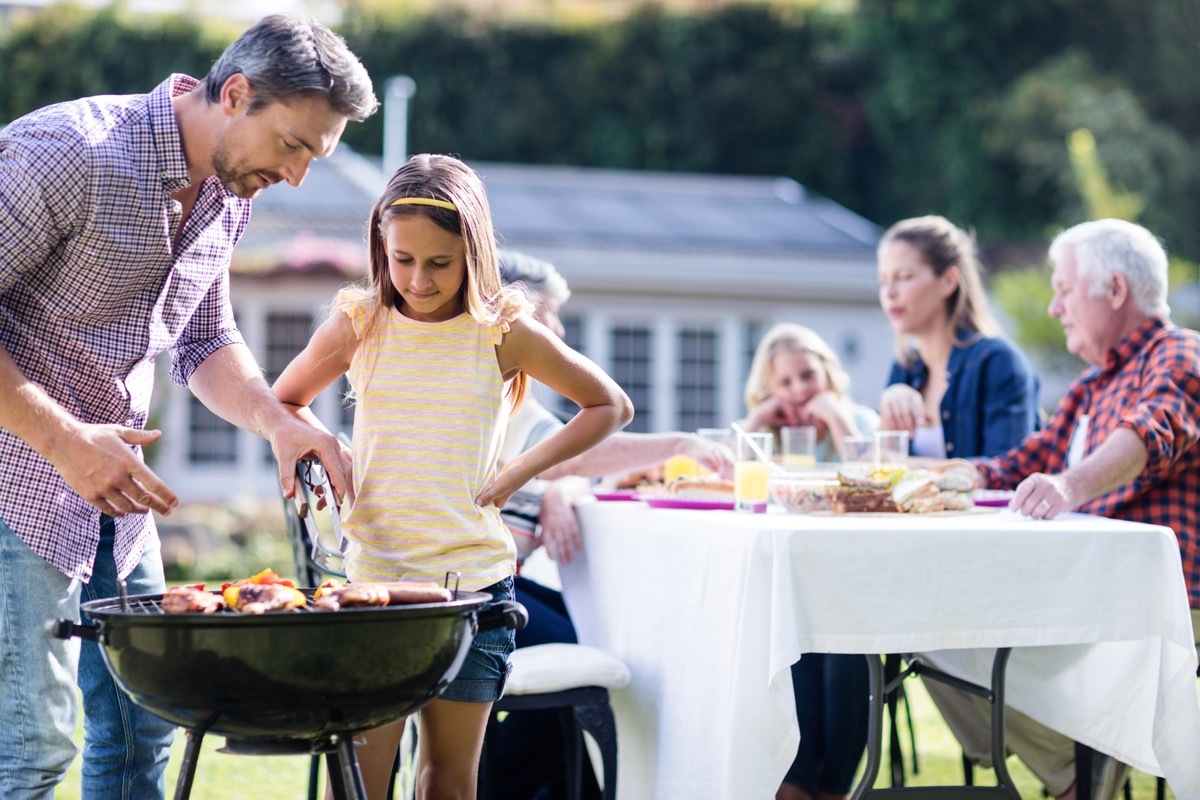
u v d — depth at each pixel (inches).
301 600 73.7
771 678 92.2
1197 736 100.3
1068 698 107.8
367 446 87.7
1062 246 131.6
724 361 527.8
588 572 128.1
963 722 129.7
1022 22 946.7
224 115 83.3
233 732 70.6
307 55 82.0
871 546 95.6
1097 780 108.4
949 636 96.9
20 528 85.3
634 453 131.2
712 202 628.7
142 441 82.4
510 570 87.7
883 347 543.8
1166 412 114.9
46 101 810.2
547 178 643.5
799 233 564.7
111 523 93.9
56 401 87.1
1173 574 99.7
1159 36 929.5
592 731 108.9
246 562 378.9
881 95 954.7
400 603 74.2
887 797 100.0
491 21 943.0
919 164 946.1
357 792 72.8
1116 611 99.1
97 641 71.0
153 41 819.4
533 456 90.0
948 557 96.9
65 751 87.3
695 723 103.0
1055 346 521.7
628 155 952.3
